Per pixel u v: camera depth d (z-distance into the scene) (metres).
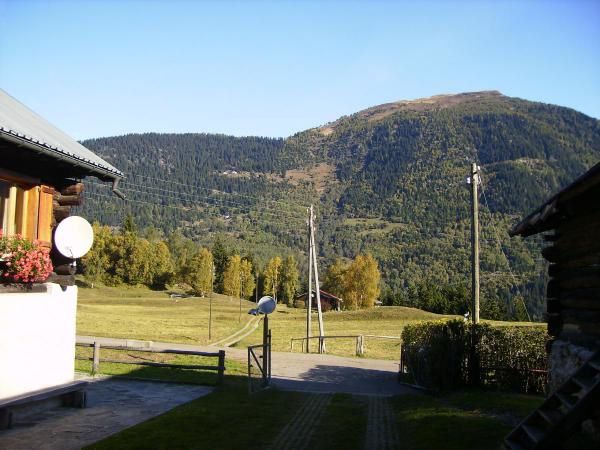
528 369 15.19
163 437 9.12
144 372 16.97
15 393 9.60
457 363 15.77
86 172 11.08
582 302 9.51
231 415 11.20
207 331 46.19
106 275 100.75
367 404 13.59
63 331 10.82
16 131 8.72
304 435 9.78
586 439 8.17
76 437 9.00
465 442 8.81
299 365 23.31
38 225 10.42
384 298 96.25
